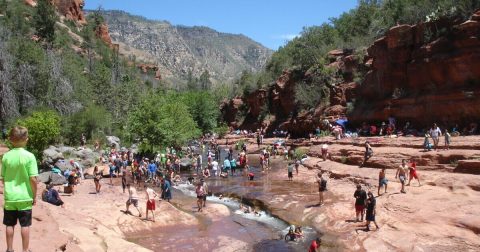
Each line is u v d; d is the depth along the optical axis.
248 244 15.42
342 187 23.25
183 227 17.83
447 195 18.14
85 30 121.75
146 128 38.12
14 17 87.50
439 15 32.75
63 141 42.31
